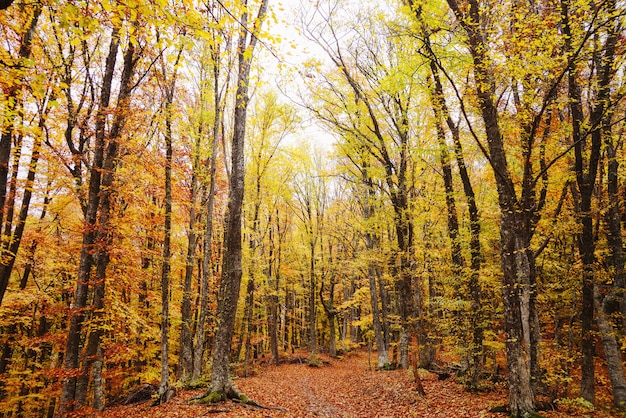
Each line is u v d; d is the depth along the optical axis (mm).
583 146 11008
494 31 8406
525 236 8938
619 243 11117
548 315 12984
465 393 10680
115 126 10523
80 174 12609
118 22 4980
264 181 21703
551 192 13727
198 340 13578
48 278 15281
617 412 9102
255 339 25312
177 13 4895
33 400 15891
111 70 10453
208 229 14008
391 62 13812
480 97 9133
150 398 12852
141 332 15234
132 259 12859
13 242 11883
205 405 10039
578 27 8242
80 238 14281
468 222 12969
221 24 5219
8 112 6906
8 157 9430
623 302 10852
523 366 7984
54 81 9586
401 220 13906
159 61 11938
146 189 15000
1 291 11445
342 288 36344
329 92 14945
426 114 13852
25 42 7836
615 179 11250
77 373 9133
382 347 18625
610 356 10477
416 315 14828
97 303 10547
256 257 20609
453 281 11938
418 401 10836
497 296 13430
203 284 13773
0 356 15156
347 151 16281
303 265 30781
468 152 12547
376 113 15102
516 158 12398
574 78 9570
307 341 38625
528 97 9852
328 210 28359
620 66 8312
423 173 14758
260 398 12742
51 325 17781
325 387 16953
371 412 11055
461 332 11758
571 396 11766
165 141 14641
